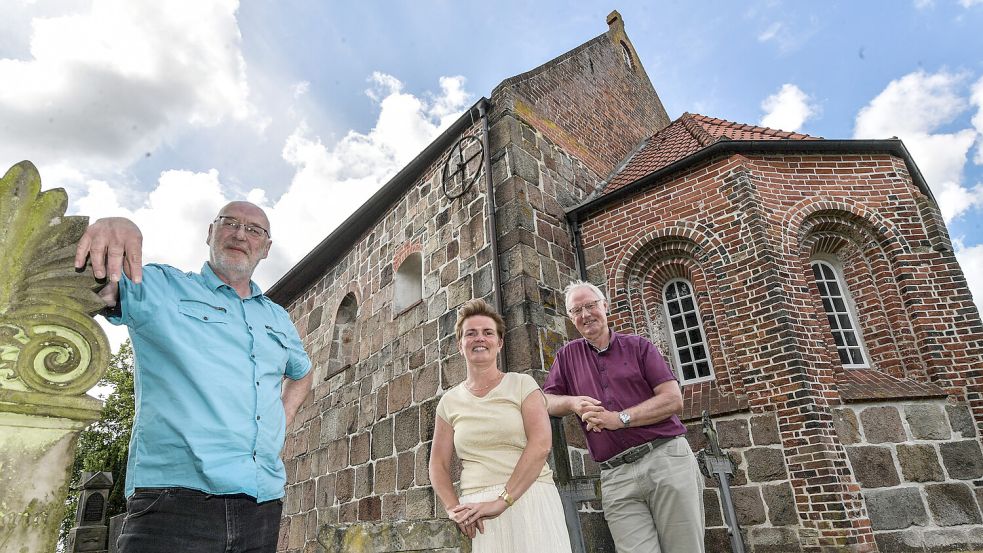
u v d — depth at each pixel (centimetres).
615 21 1359
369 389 820
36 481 151
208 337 224
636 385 357
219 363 222
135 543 188
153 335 212
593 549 449
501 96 815
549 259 719
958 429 593
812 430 564
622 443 344
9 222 162
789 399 589
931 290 668
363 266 989
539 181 780
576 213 808
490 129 803
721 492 484
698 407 646
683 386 703
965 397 609
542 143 835
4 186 164
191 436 203
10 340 154
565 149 887
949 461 574
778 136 810
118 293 202
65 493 156
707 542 592
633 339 373
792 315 627
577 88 1029
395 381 768
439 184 848
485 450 274
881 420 590
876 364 673
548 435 270
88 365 165
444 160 859
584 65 1095
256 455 220
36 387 154
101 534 1097
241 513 209
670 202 755
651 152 986
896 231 701
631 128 1170
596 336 375
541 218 744
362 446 782
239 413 219
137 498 197
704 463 484
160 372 211
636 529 333
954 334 642
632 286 765
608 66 1203
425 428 681
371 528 348
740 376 639
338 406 888
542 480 271
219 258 254
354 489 766
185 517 196
